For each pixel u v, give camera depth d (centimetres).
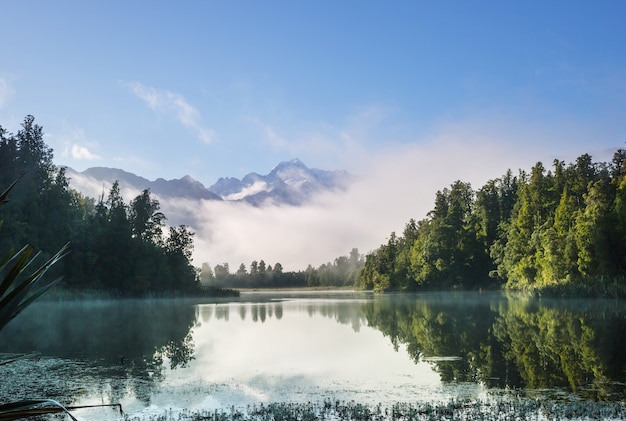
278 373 1930
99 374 1925
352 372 1934
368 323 4100
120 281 9344
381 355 2367
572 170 9006
